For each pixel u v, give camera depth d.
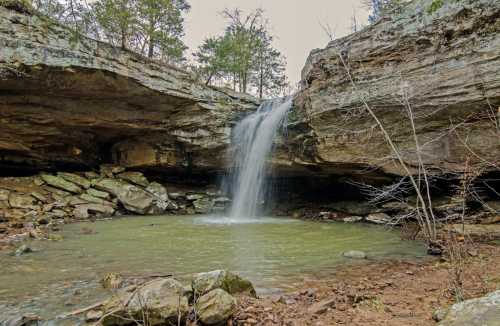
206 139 12.98
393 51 8.24
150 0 13.05
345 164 9.96
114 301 3.02
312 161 10.93
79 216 10.73
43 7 10.27
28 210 10.28
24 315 2.96
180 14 15.51
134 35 13.03
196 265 4.99
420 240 7.22
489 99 6.80
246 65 20.41
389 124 8.63
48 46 8.58
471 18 6.98
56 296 3.57
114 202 12.40
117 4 11.41
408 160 8.51
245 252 5.98
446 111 7.57
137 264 5.02
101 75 9.51
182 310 2.77
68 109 10.83
